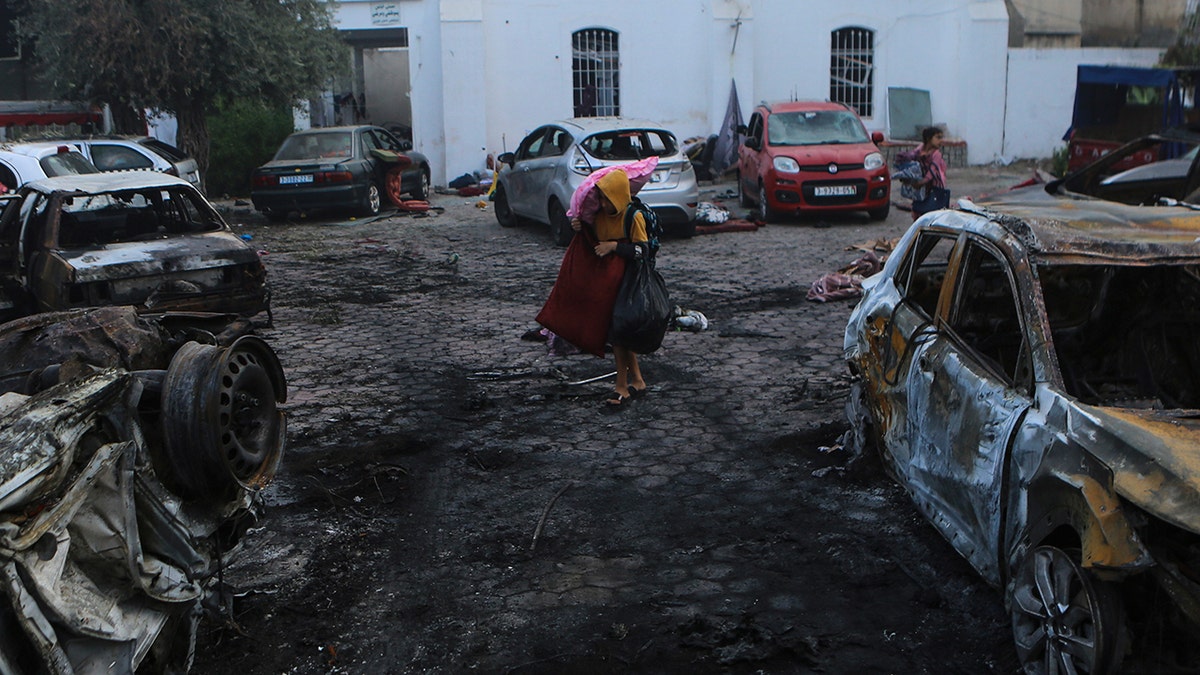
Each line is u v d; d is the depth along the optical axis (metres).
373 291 10.98
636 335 6.56
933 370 4.41
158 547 3.35
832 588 4.31
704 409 6.73
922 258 5.11
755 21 23.14
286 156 17.42
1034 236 4.01
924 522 4.91
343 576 4.52
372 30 22.77
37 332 3.95
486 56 22.52
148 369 3.95
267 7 17.80
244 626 4.09
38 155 13.09
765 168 15.31
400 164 17.89
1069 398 3.49
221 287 8.39
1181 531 3.04
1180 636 3.09
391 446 6.10
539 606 4.22
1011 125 23.53
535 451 6.04
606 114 23.33
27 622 2.70
